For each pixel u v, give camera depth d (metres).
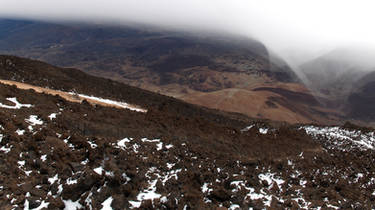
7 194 15.62
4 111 23.25
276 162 28.25
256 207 18.78
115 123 29.42
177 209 17.42
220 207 18.14
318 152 39.41
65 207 16.38
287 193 21.86
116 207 16.78
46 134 21.78
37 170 18.19
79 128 25.55
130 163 21.12
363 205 21.44
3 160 17.45
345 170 30.50
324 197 22.25
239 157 28.56
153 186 19.58
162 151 25.31
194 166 23.03
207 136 34.00
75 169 18.75
